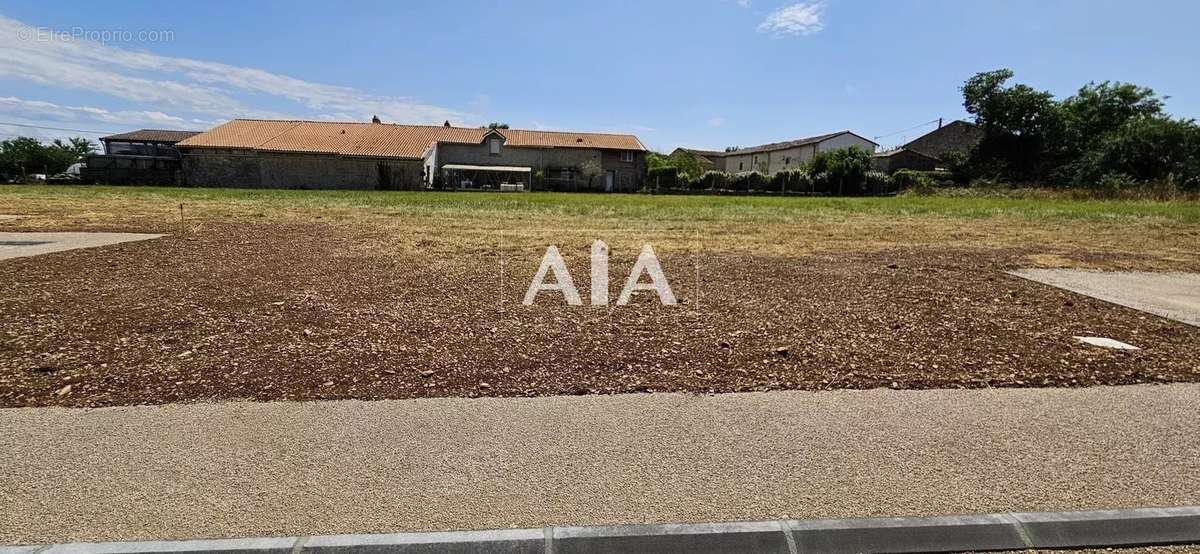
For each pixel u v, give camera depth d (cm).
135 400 320
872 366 386
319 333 452
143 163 4378
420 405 320
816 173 4872
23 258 823
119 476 248
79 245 970
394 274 734
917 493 244
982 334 467
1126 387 352
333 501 235
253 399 323
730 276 751
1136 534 221
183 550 205
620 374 369
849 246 1106
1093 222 1686
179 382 345
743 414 313
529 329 474
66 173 4412
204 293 598
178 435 282
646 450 276
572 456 270
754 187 4906
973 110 4669
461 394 335
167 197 2461
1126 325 500
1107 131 4312
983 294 637
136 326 465
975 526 223
